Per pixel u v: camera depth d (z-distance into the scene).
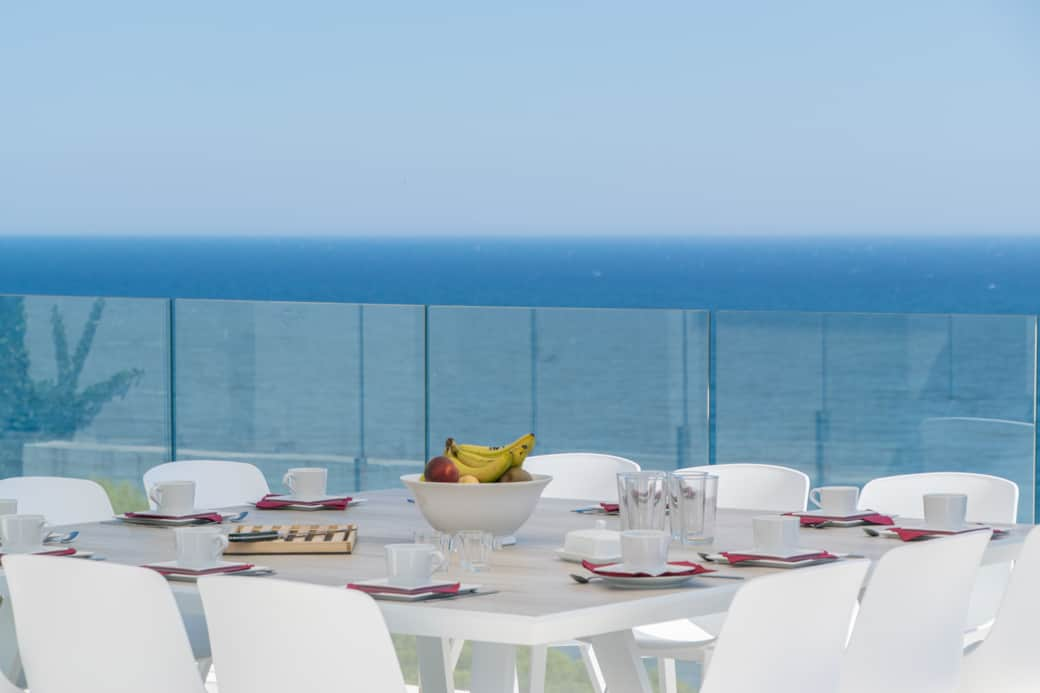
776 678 2.60
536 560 3.20
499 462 3.44
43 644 2.84
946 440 6.44
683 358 6.86
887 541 3.50
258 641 2.54
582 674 5.77
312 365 7.42
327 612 2.47
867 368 6.56
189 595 2.90
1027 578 3.27
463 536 3.12
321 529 3.48
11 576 2.85
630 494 3.44
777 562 3.08
